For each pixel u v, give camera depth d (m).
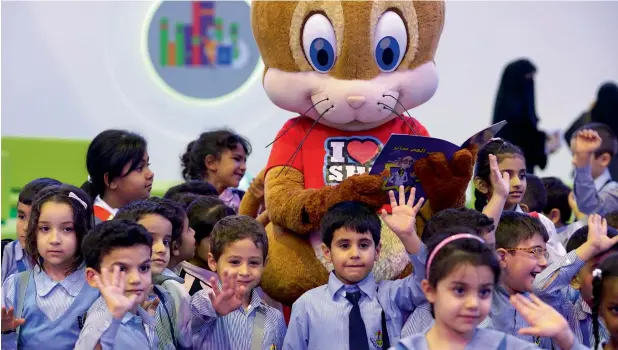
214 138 4.48
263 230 2.91
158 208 2.91
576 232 3.30
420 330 2.73
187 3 7.14
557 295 2.92
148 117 7.15
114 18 7.14
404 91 3.10
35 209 2.79
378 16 3.01
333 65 3.04
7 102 7.10
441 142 2.82
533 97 5.63
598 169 4.52
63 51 7.12
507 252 2.81
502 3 7.37
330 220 2.81
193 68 7.14
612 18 7.40
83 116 7.16
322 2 3.01
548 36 7.40
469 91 7.39
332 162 3.14
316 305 2.85
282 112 7.14
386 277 3.02
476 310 2.20
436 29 3.13
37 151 5.34
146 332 2.64
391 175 2.85
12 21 7.07
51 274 2.79
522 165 3.43
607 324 2.66
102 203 3.52
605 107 5.64
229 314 2.87
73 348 2.70
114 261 2.50
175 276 2.89
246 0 7.12
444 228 2.53
